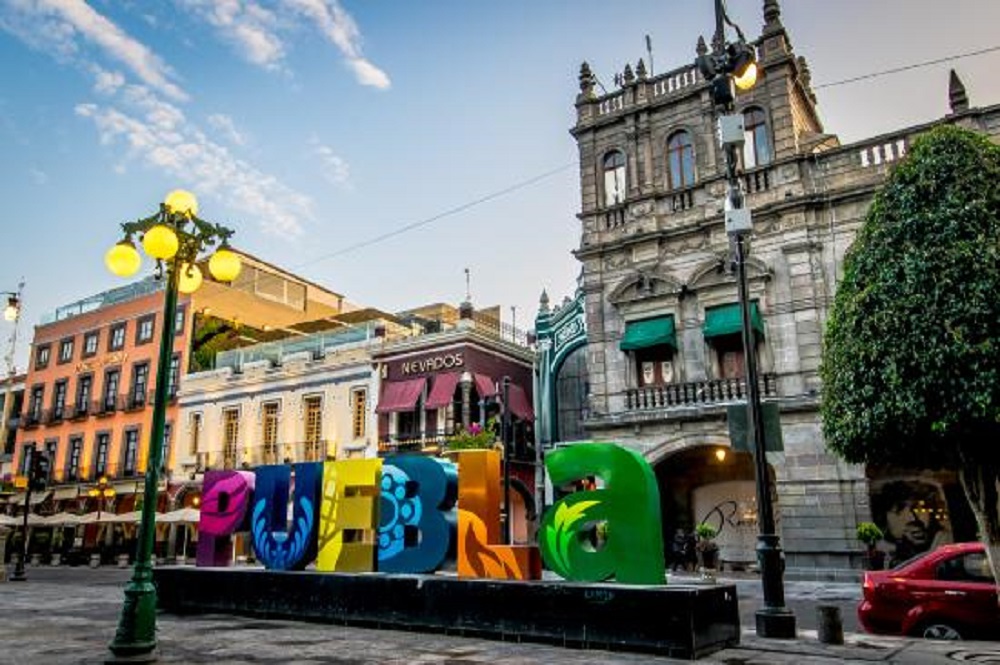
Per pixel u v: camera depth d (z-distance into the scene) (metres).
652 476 9.18
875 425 9.17
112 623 11.58
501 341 30.47
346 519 11.45
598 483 21.89
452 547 10.77
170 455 36.66
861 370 9.41
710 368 20.23
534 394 29.23
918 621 9.30
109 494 36.84
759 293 19.94
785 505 18.28
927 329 8.80
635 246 22.30
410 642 9.13
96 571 30.83
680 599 8.04
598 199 23.58
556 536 9.54
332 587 11.09
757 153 21.11
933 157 9.59
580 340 27.12
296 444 31.83
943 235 9.08
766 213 20.14
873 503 19.64
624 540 8.99
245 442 33.78
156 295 40.94
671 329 20.86
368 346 30.95
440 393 28.22
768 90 21.09
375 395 30.16
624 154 23.55
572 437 27.20
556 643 8.82
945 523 18.66
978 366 8.45
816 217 19.55
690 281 20.94
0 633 10.42
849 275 10.20
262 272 43.16
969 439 8.84
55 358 45.66
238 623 11.12
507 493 19.31
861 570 16.91
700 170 21.81
